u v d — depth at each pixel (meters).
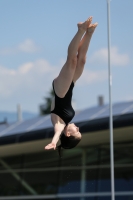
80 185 54.00
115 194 51.78
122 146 52.28
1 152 56.97
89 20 23.12
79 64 24.50
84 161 54.19
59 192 55.03
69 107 24.06
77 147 54.81
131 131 48.88
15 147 54.91
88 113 54.62
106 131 48.38
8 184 58.16
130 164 51.62
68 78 23.62
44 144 53.72
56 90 23.91
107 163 52.72
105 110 54.34
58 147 25.27
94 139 51.69
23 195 57.00
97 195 52.75
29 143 53.00
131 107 51.38
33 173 56.97
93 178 53.38
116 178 52.16
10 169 58.22
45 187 56.12
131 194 51.03
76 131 24.58
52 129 50.44
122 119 46.78
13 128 57.72
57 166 55.91
